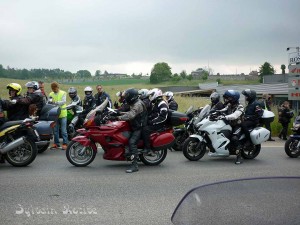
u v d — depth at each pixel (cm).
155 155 896
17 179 736
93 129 838
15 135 852
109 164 899
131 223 503
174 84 11956
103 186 690
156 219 519
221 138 923
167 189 673
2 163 895
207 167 871
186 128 1089
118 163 912
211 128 920
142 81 12750
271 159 982
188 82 12225
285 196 219
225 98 948
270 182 232
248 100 986
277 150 1127
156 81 12206
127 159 841
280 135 1408
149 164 888
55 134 1107
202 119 999
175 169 845
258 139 947
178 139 1092
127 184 706
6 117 968
